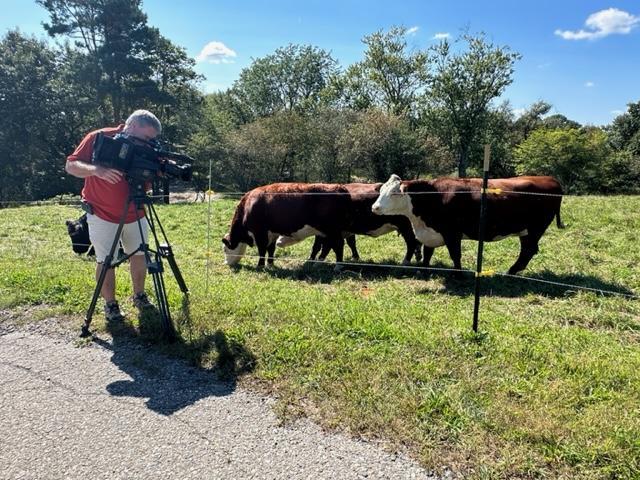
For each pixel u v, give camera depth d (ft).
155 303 18.70
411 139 109.09
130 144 15.03
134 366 13.98
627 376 12.53
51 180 125.70
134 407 11.82
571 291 21.53
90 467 9.63
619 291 21.63
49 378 13.32
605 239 32.65
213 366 13.80
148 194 17.28
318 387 12.32
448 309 18.74
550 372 12.73
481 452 9.78
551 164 128.88
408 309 18.25
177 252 32.73
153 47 118.52
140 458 9.91
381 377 12.64
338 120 121.29
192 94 160.15
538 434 10.06
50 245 35.42
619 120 190.29
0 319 17.78
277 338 14.93
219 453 10.05
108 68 109.09
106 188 16.37
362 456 9.88
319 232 27.71
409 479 9.20
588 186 131.85
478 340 14.74
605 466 9.17
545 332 16.05
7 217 53.01
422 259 28.78
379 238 36.32
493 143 151.74
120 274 23.12
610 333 16.87
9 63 116.88
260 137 119.03
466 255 29.86
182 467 9.62
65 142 125.08
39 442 10.44
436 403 11.29
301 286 22.72
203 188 125.80
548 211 23.61
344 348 14.29
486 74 144.15
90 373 13.60
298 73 198.90
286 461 9.77
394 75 156.97
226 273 26.40
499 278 23.95
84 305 18.53
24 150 118.52
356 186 28.14
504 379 12.42
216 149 116.78
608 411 10.91
